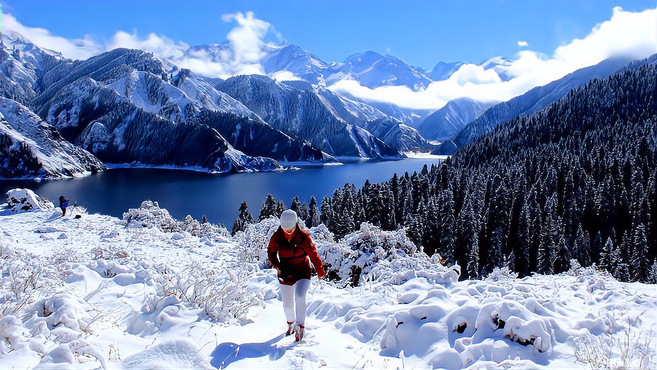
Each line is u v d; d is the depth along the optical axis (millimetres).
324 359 4109
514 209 55125
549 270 41156
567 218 57250
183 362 3463
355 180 187750
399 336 4641
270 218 16609
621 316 5359
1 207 25250
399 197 71000
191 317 5348
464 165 142500
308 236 4891
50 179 181125
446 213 55594
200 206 116688
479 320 4410
